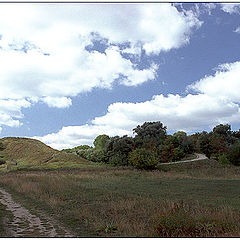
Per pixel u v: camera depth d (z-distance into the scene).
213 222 10.52
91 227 11.38
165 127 75.69
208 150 65.94
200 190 22.45
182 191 21.86
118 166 52.44
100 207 15.09
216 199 18.06
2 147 92.62
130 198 17.66
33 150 87.81
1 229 10.68
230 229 10.16
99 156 63.88
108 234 10.31
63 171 44.31
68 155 70.94
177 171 43.62
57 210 14.67
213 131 73.94
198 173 39.41
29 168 54.31
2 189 25.00
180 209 11.45
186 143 69.62
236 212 13.14
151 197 18.64
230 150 55.66
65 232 10.66
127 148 59.78
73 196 18.78
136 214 13.34
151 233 10.01
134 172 39.62
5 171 56.09
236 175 36.31
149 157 45.12
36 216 13.50
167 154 61.81
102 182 28.03
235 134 76.00
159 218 10.70
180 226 10.03
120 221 11.74
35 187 22.38
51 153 78.62
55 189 21.42
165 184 26.50
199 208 13.52
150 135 72.31
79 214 13.41
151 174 37.00
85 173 39.47
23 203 17.16
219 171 40.88
